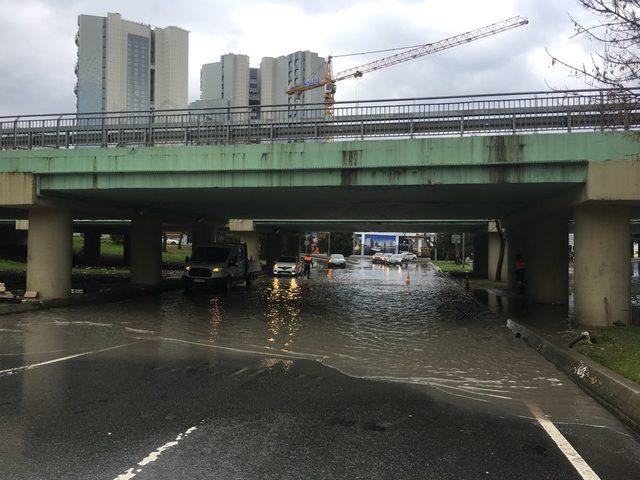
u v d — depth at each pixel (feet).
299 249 197.06
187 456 16.26
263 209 82.43
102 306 60.95
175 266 159.43
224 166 51.93
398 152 48.08
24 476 14.66
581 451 17.31
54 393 23.35
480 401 23.50
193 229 108.78
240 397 23.24
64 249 63.26
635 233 129.18
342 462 16.05
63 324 46.01
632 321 48.03
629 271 45.27
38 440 17.47
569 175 44.32
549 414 21.59
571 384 26.84
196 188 54.34
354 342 38.91
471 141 46.26
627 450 17.47
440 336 42.14
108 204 72.23
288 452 16.78
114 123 62.08
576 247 46.93
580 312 45.47
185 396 23.20
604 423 20.42
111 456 16.17
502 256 112.06
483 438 18.48
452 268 178.29
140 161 53.83
